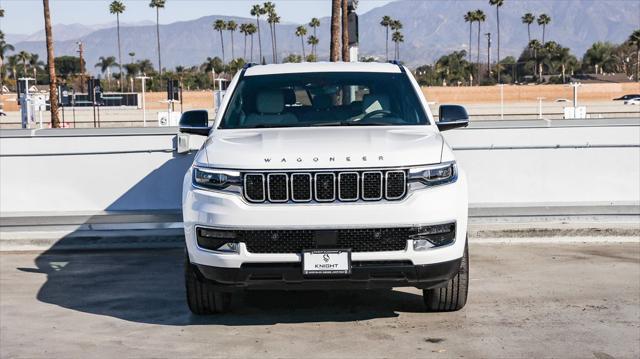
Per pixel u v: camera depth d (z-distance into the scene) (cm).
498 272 775
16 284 762
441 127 666
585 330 584
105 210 980
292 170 554
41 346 567
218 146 595
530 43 15550
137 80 16538
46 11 4091
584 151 978
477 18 15075
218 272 561
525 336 571
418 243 551
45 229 946
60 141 983
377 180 555
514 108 7931
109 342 574
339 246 550
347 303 671
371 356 534
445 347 550
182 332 596
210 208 561
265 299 690
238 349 553
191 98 9269
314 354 540
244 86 698
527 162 980
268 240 553
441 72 14462
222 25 15250
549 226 931
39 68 16812
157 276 791
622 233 932
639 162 977
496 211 948
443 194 559
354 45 1611
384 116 656
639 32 13375
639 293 689
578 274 763
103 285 755
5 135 984
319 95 678
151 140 977
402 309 649
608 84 9281
